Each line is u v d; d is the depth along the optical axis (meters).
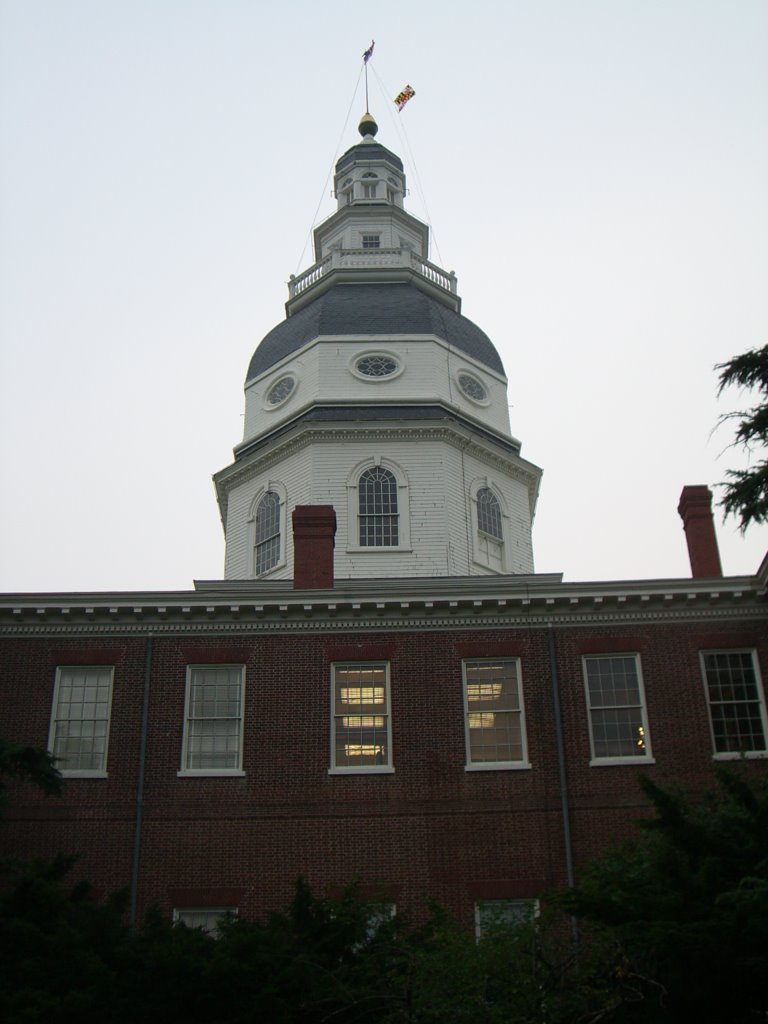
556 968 18.36
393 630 29.42
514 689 28.94
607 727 28.45
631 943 16.73
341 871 26.81
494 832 27.23
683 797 22.08
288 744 28.19
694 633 29.28
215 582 35.28
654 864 18.36
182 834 27.20
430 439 40.00
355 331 42.66
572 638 29.30
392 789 27.67
